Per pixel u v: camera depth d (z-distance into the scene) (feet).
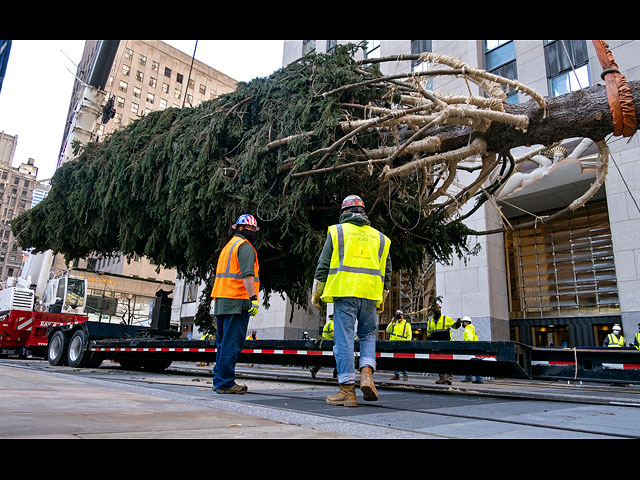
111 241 34.81
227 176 25.99
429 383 32.89
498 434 7.85
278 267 31.48
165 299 38.86
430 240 29.84
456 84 62.49
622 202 50.47
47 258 56.18
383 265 12.98
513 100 60.70
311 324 85.35
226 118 26.94
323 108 23.35
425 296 64.85
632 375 18.84
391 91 24.32
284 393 16.05
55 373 22.65
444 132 24.77
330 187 24.63
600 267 58.70
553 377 20.38
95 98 54.65
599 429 9.02
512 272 65.82
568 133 21.86
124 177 29.32
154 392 13.57
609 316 56.59
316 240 24.64
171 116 30.30
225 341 15.24
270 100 26.37
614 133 20.54
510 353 17.76
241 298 15.31
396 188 24.86
